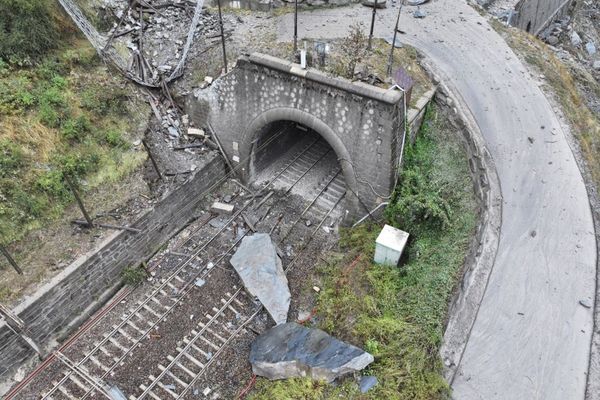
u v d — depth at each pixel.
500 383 12.05
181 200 18.78
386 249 16.02
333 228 19.45
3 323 13.15
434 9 24.70
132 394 13.80
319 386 13.25
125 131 19.25
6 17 17.80
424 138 18.84
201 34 21.53
